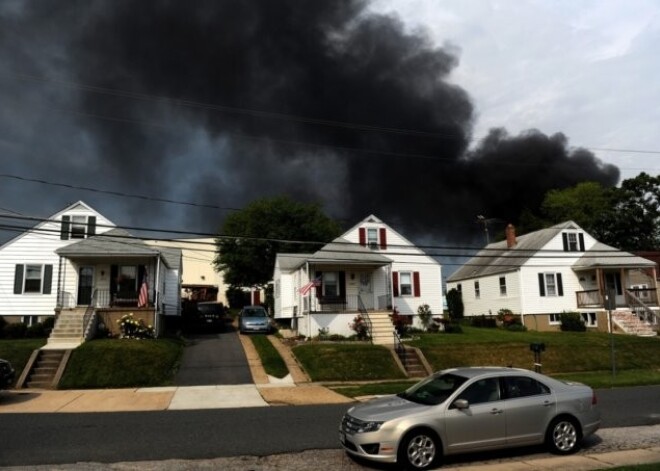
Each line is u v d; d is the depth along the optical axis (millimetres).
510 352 26203
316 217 56531
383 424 8859
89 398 17203
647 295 39031
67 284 30297
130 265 30781
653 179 58188
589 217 66062
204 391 18641
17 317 31391
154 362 22078
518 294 39906
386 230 37094
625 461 9367
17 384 19438
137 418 13805
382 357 24203
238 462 9477
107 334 26781
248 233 53531
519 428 9578
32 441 11008
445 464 9281
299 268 33844
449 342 27625
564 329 38094
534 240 42719
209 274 62594
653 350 28547
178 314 36406
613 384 20328
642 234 59062
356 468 9141
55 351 22266
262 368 22875
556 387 10195
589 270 40844
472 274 47219
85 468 9023
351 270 32438
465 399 9406
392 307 31266
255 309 35469
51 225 32438
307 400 17047
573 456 9805
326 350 24609
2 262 31781
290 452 10203
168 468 9070
